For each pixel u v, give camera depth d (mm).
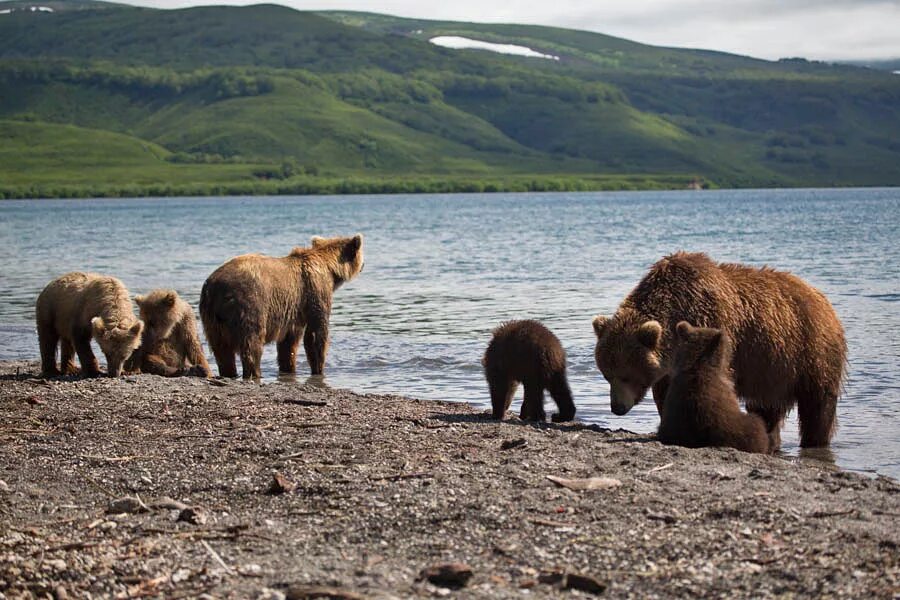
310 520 8109
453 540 7539
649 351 11008
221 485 9164
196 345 17219
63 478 9531
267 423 11969
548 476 9016
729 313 11336
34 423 12023
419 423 11930
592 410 14281
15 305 28938
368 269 39188
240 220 94062
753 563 6910
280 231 72250
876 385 15766
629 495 8539
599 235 61719
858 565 6805
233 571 6977
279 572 6949
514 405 14727
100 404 13281
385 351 20078
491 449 10375
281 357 17609
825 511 8047
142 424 11930
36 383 15023
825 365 11938
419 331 22766
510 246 52312
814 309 11859
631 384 11117
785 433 13141
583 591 6555
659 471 9344
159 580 6840
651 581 6691
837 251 44438
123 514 8359
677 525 7742
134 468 9844
